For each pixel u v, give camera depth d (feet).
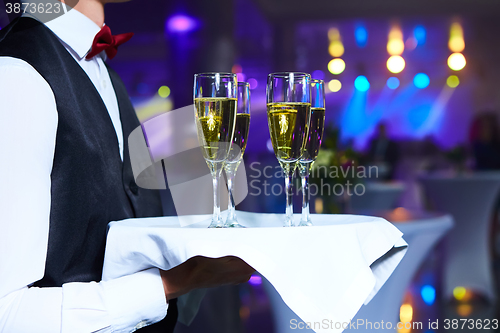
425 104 40.37
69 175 2.97
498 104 38.83
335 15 27.91
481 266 12.26
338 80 39.78
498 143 27.50
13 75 2.65
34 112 2.63
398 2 26.22
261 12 26.99
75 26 3.52
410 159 36.04
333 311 2.32
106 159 3.25
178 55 25.17
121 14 25.22
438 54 36.94
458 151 27.48
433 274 14.67
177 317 3.68
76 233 2.99
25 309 2.46
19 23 3.13
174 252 2.35
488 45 35.37
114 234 2.64
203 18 24.58
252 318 10.66
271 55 34.50
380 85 40.37
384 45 34.60
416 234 5.74
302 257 2.34
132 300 2.63
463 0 26.27
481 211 11.91
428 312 11.43
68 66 3.16
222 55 24.73
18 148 2.49
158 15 25.03
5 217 2.42
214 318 8.48
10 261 2.42
